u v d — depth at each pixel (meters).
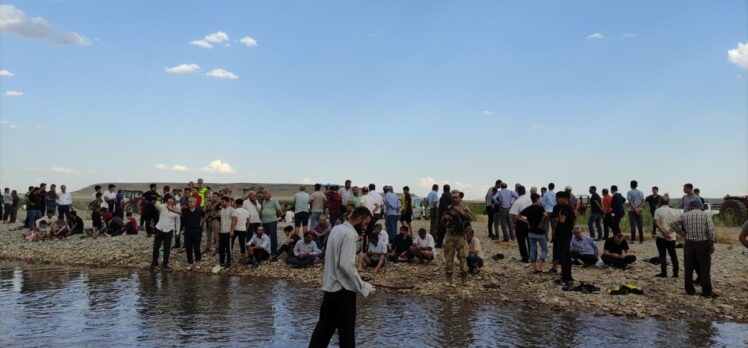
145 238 21.05
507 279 12.58
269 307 10.46
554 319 9.34
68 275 14.81
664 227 12.27
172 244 19.27
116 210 23.08
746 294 10.79
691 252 10.68
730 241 19.08
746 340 7.97
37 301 11.05
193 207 15.95
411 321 9.23
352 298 6.00
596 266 13.72
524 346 7.69
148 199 21.23
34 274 15.02
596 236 20.38
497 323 9.08
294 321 9.27
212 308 10.36
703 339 8.03
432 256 14.84
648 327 8.76
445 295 11.42
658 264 13.98
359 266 14.11
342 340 5.95
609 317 9.47
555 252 12.00
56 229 22.28
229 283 13.38
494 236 19.81
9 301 11.05
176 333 8.43
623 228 22.58
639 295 10.82
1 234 23.94
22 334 8.34
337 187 17.00
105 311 10.07
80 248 19.45
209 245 17.78
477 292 11.57
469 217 12.32
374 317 9.55
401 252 15.30
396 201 17.23
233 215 15.30
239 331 8.56
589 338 8.11
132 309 10.26
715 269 13.34
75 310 10.16
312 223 17.22
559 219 11.88
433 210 18.88
